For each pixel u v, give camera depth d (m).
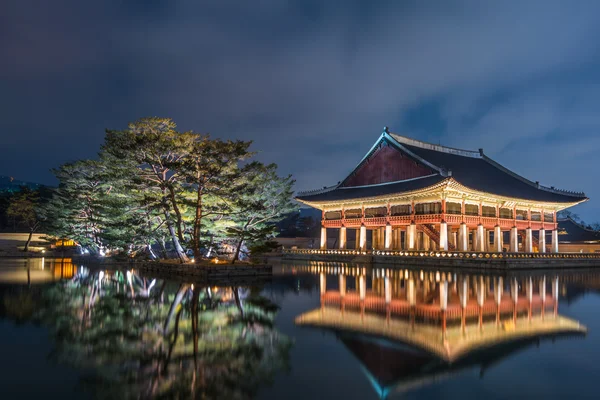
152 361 13.59
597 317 21.53
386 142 79.31
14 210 102.06
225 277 41.41
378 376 12.31
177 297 27.61
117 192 51.50
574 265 61.44
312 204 82.50
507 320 20.62
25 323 19.03
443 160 79.62
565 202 77.19
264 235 45.09
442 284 37.22
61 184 76.81
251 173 46.22
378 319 20.75
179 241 51.25
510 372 12.76
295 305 24.97
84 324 18.88
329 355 14.41
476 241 73.88
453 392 11.14
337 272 50.94
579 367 13.24
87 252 81.69
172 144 42.88
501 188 73.31
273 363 13.50
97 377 12.07
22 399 10.41
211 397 10.70
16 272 46.75
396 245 79.00
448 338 16.88
